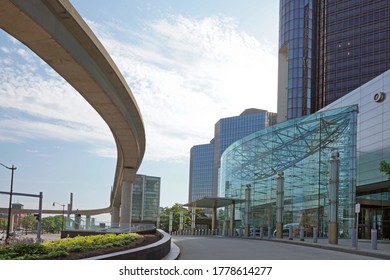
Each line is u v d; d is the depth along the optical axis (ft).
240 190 189.37
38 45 65.41
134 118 124.06
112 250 46.88
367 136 171.01
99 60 80.02
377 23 318.04
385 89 161.17
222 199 186.09
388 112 157.99
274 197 162.40
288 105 342.85
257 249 81.71
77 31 68.23
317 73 343.05
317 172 143.95
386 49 310.86
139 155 168.04
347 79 323.57
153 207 549.13
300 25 348.18
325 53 338.13
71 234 143.43
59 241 56.95
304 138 152.05
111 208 446.19
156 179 558.56
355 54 323.78
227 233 196.85
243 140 189.67
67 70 75.82
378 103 164.55
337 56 331.57
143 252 46.91
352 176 128.57
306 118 152.05
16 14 55.52
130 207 207.51
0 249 41.42
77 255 42.16
